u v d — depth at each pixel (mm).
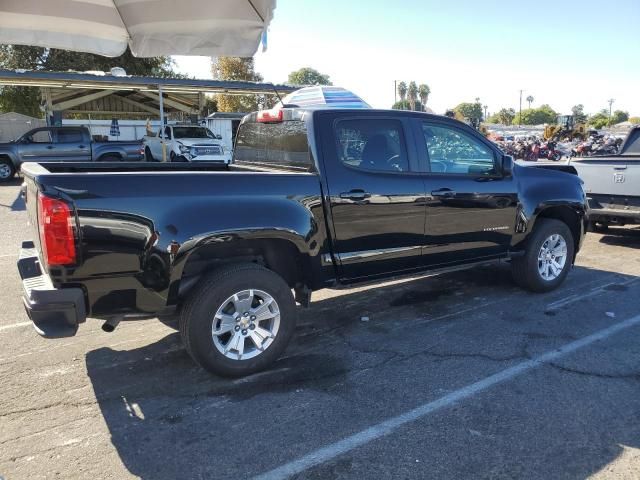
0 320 4875
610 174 7656
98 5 3635
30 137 17594
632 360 3996
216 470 2746
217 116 24828
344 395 3506
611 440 2977
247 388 3615
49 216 2984
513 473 2699
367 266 4316
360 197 4137
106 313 3283
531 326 4684
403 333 4555
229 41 3709
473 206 4848
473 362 3975
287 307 3848
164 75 31797
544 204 5359
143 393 3551
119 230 3176
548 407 3324
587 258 7246
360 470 2734
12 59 27531
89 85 17469
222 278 3566
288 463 2801
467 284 5980
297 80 74625
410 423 3162
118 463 2803
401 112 4520
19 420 3205
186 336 3580
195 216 3391
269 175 3754
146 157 20922
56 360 4051
